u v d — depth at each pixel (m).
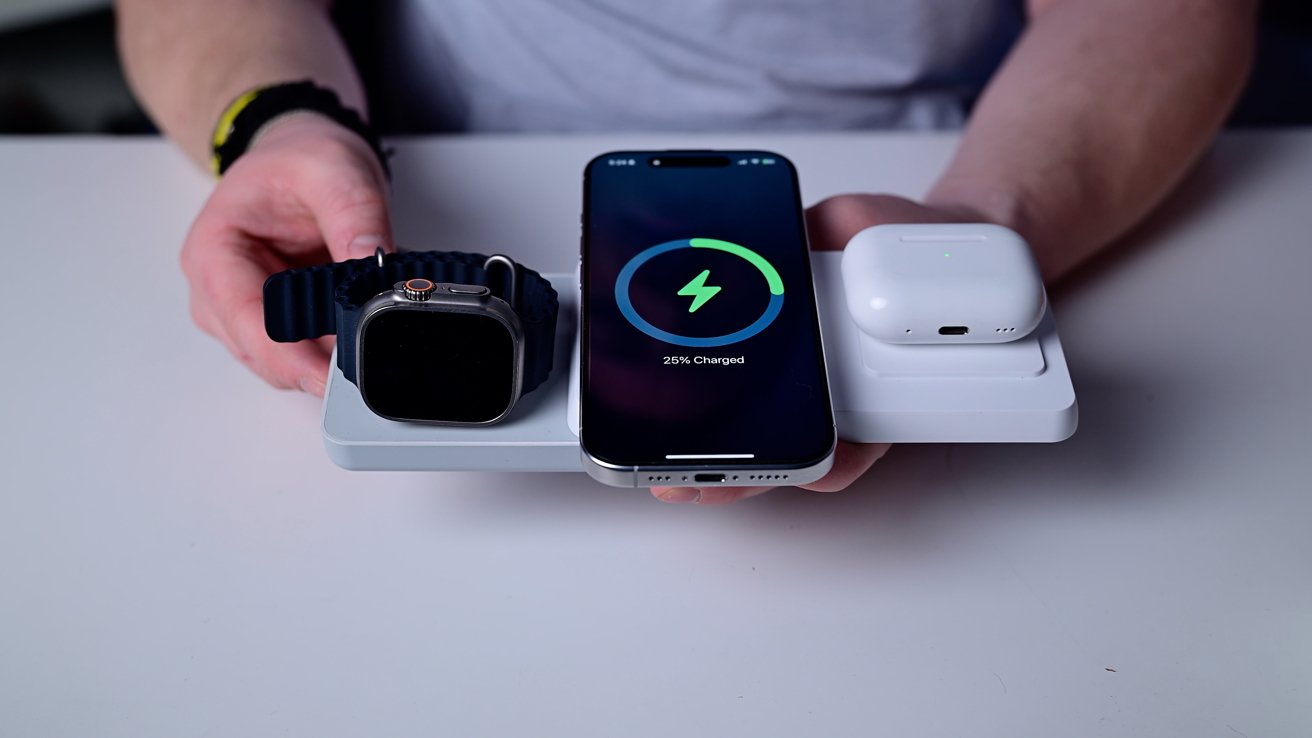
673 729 0.38
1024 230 0.56
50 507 0.46
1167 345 0.54
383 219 0.51
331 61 0.70
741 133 0.76
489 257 0.43
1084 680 0.40
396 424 0.40
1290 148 0.69
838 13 0.76
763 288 0.45
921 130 0.82
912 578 0.43
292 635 0.41
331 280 0.43
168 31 0.71
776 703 0.39
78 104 1.19
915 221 0.52
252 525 0.45
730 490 0.43
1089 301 0.57
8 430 0.50
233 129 0.62
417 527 0.45
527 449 0.40
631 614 0.42
